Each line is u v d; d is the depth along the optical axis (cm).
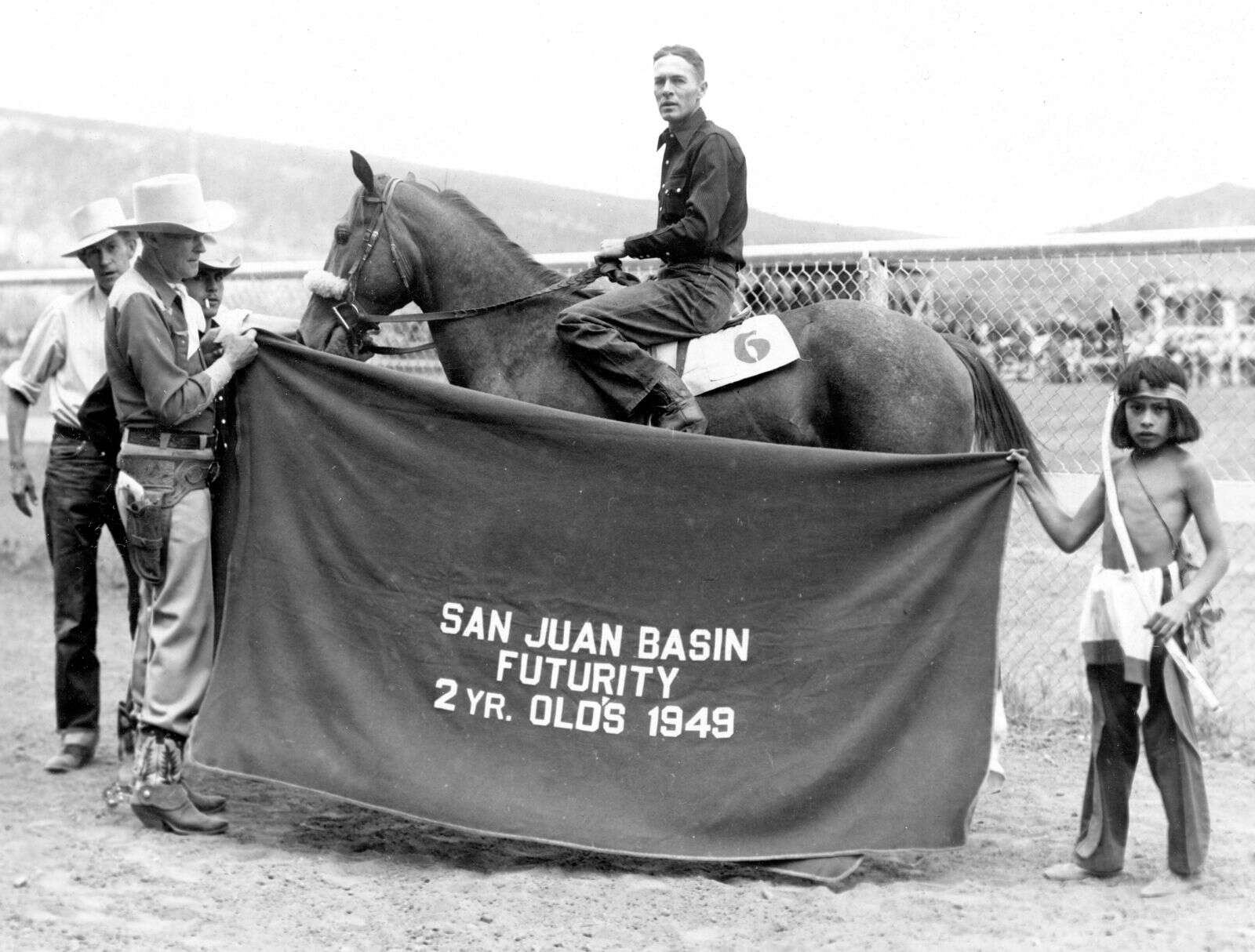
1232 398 884
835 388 518
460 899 413
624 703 457
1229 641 771
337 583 470
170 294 475
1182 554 428
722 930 390
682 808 443
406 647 464
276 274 864
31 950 368
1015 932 387
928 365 515
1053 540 452
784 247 695
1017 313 723
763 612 457
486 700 459
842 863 437
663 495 461
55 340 570
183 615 471
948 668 446
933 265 686
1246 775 566
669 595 460
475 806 443
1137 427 424
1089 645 434
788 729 450
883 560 454
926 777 438
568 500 464
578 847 436
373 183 566
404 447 470
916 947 374
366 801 448
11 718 661
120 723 539
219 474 483
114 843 466
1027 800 536
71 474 567
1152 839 480
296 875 434
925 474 453
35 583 1011
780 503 457
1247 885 428
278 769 455
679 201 539
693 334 532
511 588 464
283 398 477
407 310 878
